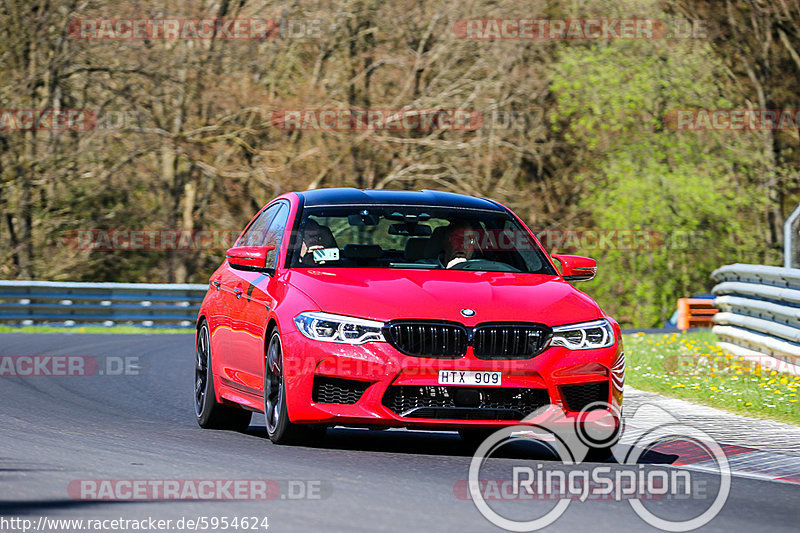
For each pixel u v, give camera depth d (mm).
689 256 111812
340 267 27016
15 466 21453
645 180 109812
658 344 56875
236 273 30062
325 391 24094
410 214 28734
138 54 99062
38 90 100312
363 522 16797
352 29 105750
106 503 18047
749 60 124938
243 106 101375
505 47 104688
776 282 44812
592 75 108188
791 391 36219
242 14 104812
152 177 103500
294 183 104375
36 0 97188
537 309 24609
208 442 26000
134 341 63281
